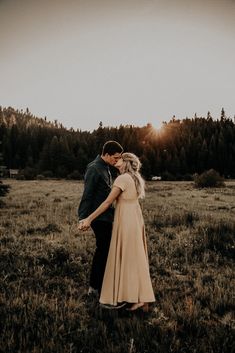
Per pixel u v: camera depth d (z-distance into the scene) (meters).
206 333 3.55
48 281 4.95
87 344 3.32
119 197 4.17
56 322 3.64
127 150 107.12
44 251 6.53
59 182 53.72
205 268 5.96
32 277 5.13
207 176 36.81
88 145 103.12
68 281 4.98
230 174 101.00
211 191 29.44
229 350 3.25
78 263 5.80
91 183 4.37
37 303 4.07
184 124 146.00
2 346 3.19
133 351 3.15
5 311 3.87
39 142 117.06
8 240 7.68
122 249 4.09
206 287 4.77
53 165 85.44
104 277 4.17
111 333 3.53
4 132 122.44
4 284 4.75
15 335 3.41
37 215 12.05
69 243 7.25
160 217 11.30
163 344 3.27
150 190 31.94
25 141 115.69
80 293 4.58
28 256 6.14
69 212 12.76
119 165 4.53
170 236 8.51
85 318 3.84
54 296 4.42
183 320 3.74
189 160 106.19
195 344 3.32
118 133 113.06
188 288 4.79
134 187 4.15
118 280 4.07
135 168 4.27
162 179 74.12
